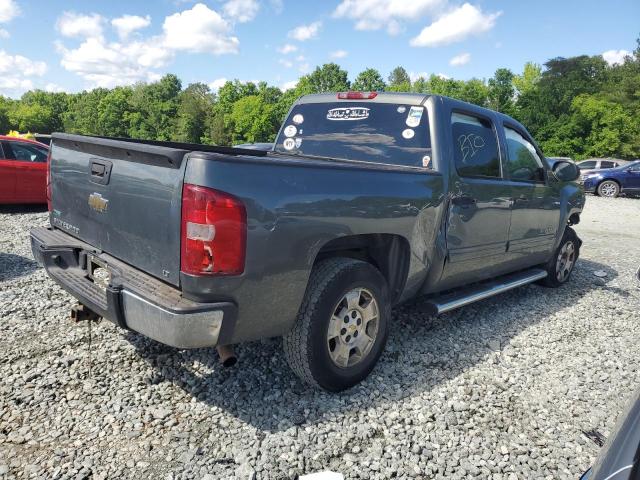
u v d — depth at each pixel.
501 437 2.89
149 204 2.66
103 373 3.34
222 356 2.68
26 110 137.88
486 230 4.25
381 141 4.07
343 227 2.95
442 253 3.80
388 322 3.43
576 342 4.36
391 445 2.75
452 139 3.91
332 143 4.40
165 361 3.53
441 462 2.63
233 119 105.25
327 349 3.02
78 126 134.38
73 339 3.82
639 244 9.91
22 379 3.22
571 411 3.22
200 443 2.68
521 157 4.89
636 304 5.59
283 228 2.64
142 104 123.38
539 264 5.82
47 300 4.66
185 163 2.45
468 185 3.95
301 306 2.93
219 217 2.41
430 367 3.68
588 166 24.03
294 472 2.49
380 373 3.54
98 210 3.11
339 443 2.74
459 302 4.03
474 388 3.42
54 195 3.68
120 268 2.87
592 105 54.97
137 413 2.91
